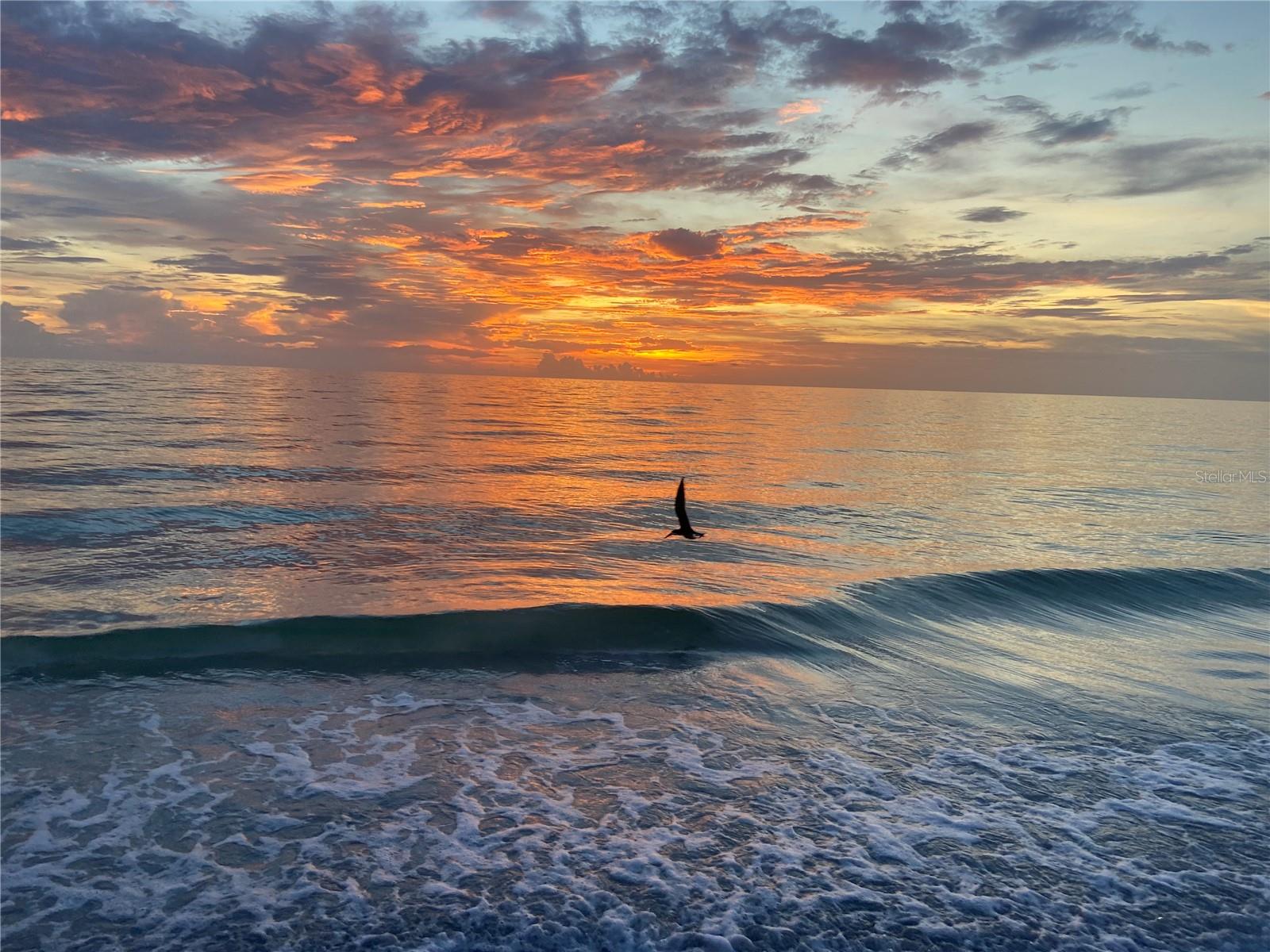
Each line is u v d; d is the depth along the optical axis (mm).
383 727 8352
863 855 6266
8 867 5637
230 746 7754
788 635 12023
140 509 20422
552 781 7324
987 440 64688
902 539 21734
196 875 5676
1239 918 5648
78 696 8797
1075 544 22109
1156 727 9156
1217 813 7133
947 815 6949
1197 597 16047
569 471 32719
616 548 18750
